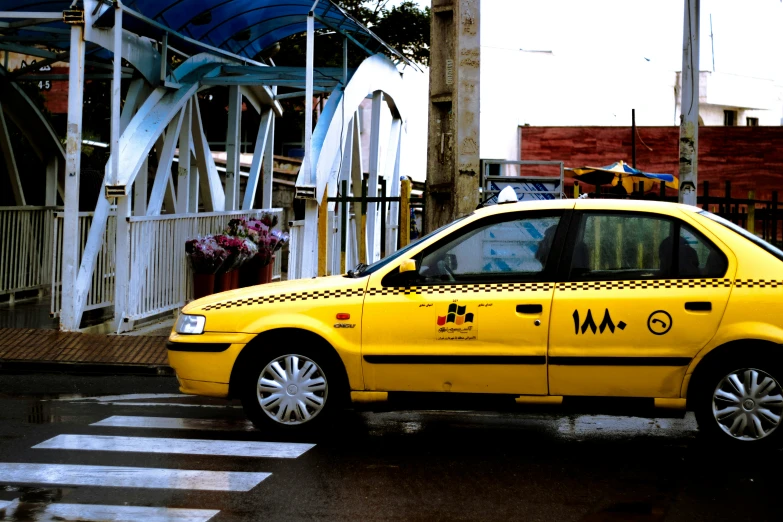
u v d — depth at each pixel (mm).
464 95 10141
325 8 12844
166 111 13133
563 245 6672
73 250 11352
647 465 6285
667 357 6441
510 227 6785
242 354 6906
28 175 17062
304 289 6922
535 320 6543
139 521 5051
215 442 6844
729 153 33031
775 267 6453
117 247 11680
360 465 6238
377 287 6785
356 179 17281
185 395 8766
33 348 10531
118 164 11539
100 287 12562
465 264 6789
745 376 6379
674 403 6496
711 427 6434
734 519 5109
